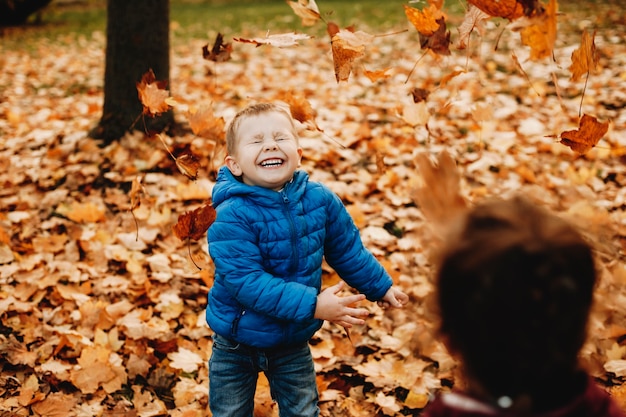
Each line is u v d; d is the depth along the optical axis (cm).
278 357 205
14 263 343
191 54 971
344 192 416
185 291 323
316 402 212
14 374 263
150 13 461
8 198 415
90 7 1866
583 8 1168
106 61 479
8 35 1250
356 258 213
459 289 102
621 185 430
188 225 198
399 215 395
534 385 103
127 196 414
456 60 768
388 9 1368
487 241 100
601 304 119
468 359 105
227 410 208
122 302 309
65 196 417
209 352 282
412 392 257
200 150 464
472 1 182
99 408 248
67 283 331
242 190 196
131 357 274
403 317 302
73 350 279
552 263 97
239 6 1719
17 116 575
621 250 327
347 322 187
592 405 106
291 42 212
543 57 177
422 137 512
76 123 550
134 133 476
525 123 529
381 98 637
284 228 196
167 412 249
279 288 189
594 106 585
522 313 97
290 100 231
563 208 352
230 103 636
